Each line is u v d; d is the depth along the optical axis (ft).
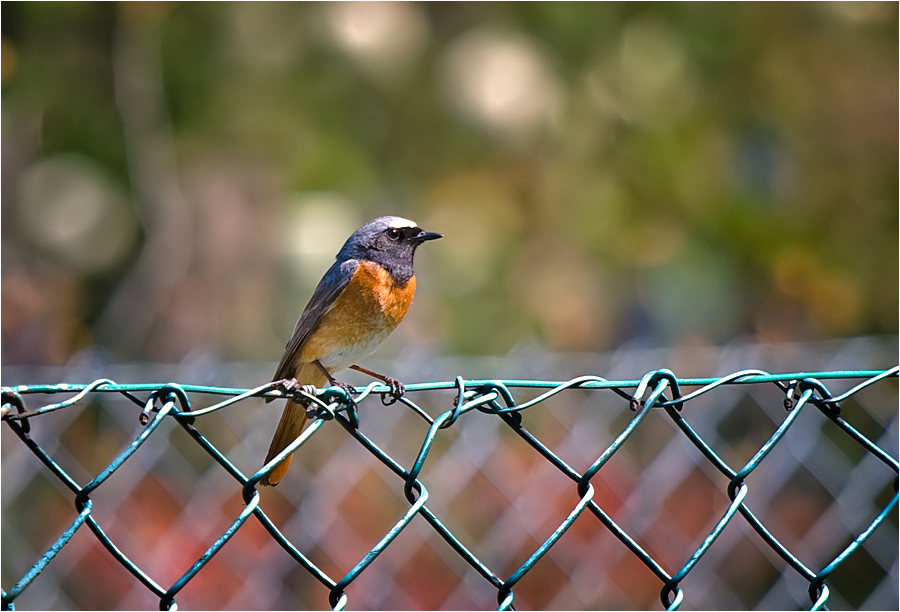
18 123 36.37
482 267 38.22
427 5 36.63
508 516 29.43
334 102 36.19
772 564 32.55
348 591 29.14
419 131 37.11
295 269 34.12
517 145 37.22
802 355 32.22
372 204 36.73
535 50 36.47
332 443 29.40
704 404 30.71
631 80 37.68
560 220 39.01
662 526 30.94
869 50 40.06
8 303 36.50
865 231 40.70
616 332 38.93
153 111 36.11
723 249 38.88
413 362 29.27
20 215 36.37
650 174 38.47
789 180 40.04
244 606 29.01
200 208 36.40
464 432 29.19
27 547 30.37
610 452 13.46
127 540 29.73
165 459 30.63
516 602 29.25
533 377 29.68
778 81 39.42
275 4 35.17
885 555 33.45
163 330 36.65
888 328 40.52
